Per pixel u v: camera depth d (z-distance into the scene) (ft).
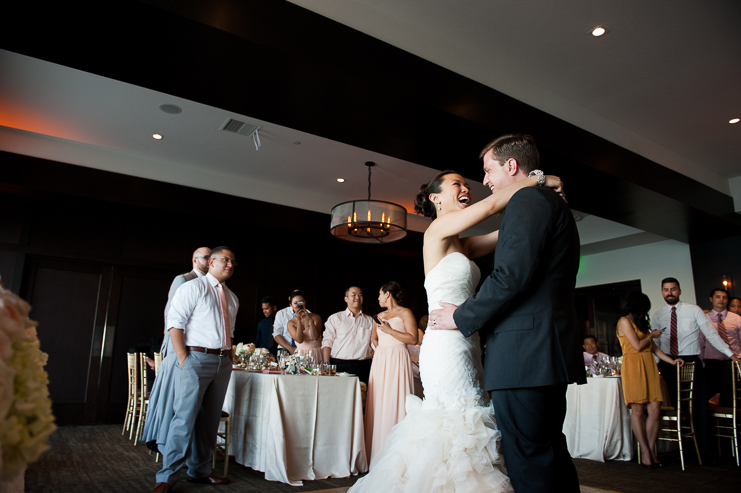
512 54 13.15
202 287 10.27
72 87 14.87
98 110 16.21
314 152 19.34
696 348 15.64
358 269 28.07
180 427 9.45
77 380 19.88
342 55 10.62
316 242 25.88
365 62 10.97
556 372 4.22
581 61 13.46
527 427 4.27
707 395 15.28
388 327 12.96
